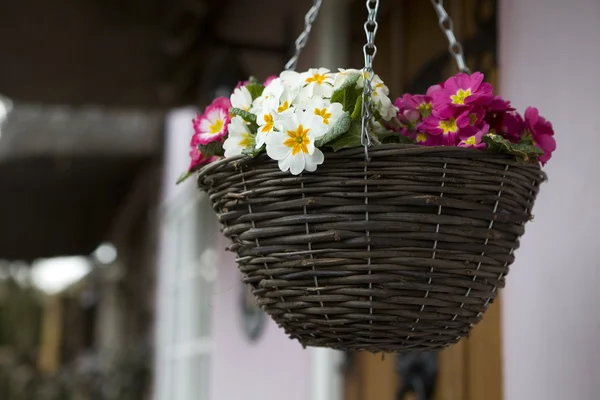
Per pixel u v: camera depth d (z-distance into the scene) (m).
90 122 5.48
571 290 1.39
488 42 1.77
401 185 0.89
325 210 0.91
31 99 4.27
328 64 2.50
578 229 1.38
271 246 0.95
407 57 2.18
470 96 0.96
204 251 4.50
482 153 0.90
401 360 2.10
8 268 12.58
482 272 0.94
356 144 0.90
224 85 2.94
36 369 10.14
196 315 4.62
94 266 10.23
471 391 1.76
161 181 5.83
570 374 1.39
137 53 3.62
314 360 2.53
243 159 0.95
